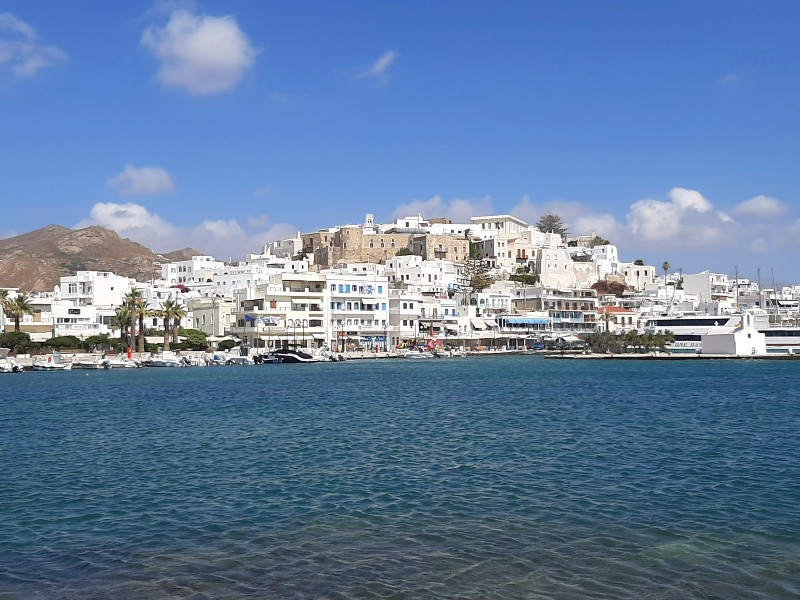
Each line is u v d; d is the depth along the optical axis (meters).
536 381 95.06
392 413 57.47
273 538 23.80
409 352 177.75
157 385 95.06
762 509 26.20
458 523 25.05
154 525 25.64
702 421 50.25
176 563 21.53
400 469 34.31
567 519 25.30
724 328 168.88
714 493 28.62
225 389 85.81
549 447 39.84
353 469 34.50
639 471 33.00
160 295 194.62
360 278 182.12
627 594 18.67
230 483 32.03
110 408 65.25
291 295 171.12
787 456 36.09
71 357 143.50
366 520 25.66
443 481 31.53
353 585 19.48
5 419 57.50
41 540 24.11
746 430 45.44
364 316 181.75
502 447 40.06
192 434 47.38
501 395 73.62
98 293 188.00
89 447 42.69
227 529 24.95
